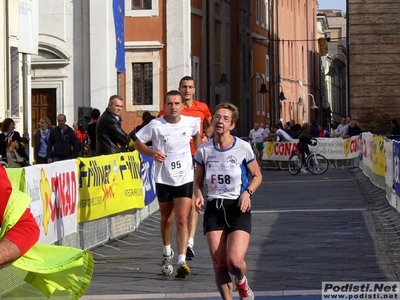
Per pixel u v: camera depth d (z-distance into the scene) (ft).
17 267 22.57
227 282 34.24
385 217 67.97
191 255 48.44
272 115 261.85
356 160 148.46
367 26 153.79
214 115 35.55
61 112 144.87
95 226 55.77
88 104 144.77
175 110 45.19
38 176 44.14
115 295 39.37
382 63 153.58
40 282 23.35
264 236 58.23
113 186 58.85
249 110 225.15
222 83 170.81
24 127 99.14
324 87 399.65
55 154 94.84
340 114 475.31
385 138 85.20
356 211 72.84
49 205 46.11
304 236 57.93
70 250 23.40
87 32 144.87
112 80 145.79
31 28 88.02
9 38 108.06
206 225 34.76
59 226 48.01
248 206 34.22
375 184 100.68
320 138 155.33
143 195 68.44
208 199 35.09
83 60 144.97
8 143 85.40
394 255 49.47
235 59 210.59
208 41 180.24
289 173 142.92
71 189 50.49
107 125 60.13
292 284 41.16
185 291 40.27
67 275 23.44
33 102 145.89
